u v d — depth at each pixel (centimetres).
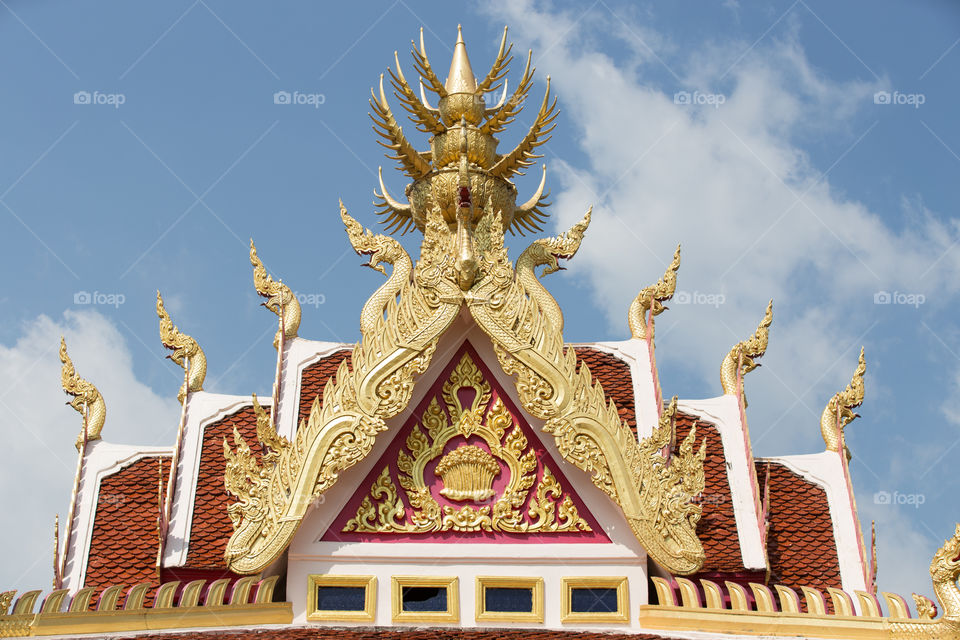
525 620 1802
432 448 1867
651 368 2309
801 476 2250
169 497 2056
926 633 1603
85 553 2030
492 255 1878
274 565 1847
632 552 1822
